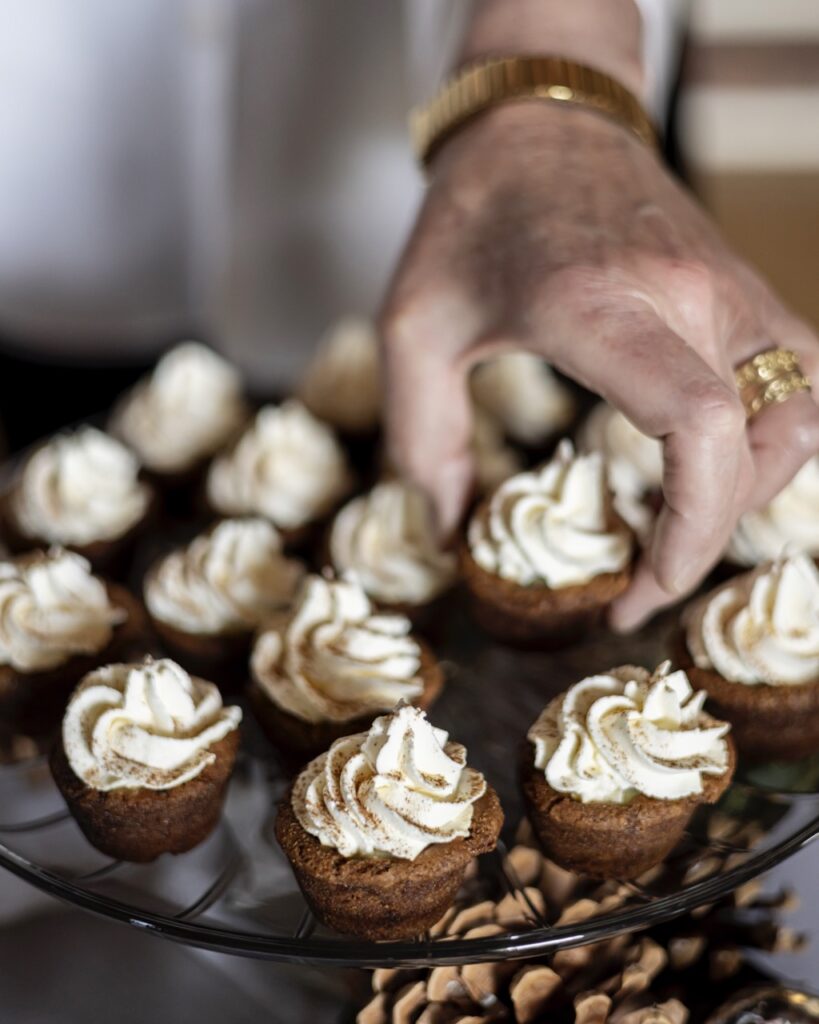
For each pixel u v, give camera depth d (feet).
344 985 1.29
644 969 1.26
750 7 2.94
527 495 1.52
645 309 1.30
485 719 1.47
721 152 2.50
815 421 1.35
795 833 1.30
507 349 1.42
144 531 1.76
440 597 1.62
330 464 1.82
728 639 1.41
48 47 2.01
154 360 2.29
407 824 1.22
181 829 1.32
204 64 2.17
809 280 2.12
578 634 1.52
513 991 1.23
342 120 2.19
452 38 1.73
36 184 2.13
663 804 1.27
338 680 1.42
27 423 2.28
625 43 1.62
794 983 1.28
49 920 1.36
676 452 1.25
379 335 1.49
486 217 1.43
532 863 1.31
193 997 1.30
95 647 1.50
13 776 1.44
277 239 2.30
